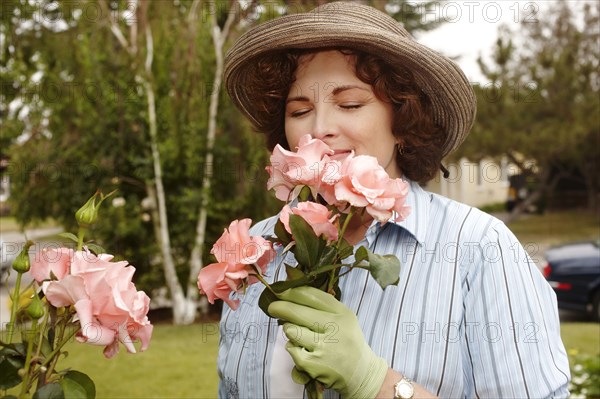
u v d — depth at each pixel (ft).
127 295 3.18
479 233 4.38
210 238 24.63
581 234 51.16
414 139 4.63
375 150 4.51
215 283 3.72
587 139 43.24
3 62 23.21
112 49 23.03
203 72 22.74
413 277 4.36
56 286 3.11
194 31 22.48
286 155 3.73
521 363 4.06
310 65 4.51
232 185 23.98
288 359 4.54
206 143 23.13
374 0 20.13
